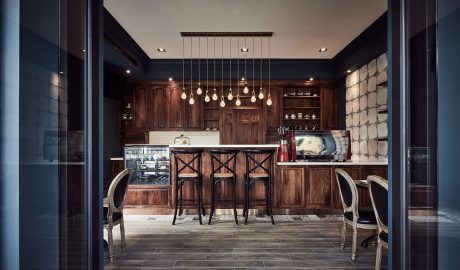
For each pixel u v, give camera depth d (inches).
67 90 62.9
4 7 54.4
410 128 64.1
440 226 63.1
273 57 264.2
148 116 282.7
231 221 179.2
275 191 190.2
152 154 196.9
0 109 54.0
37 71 57.5
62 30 62.2
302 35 208.2
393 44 67.8
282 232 156.9
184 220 181.8
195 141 294.5
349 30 198.7
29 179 55.9
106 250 129.9
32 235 56.3
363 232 157.3
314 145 201.3
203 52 248.4
